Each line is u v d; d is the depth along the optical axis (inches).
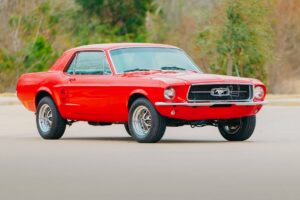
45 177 589.6
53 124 934.4
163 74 870.4
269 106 1609.3
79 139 939.3
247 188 531.2
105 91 884.6
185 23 2566.4
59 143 877.2
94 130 1079.0
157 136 848.3
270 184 549.0
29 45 2561.5
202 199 487.8
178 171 621.0
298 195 501.4
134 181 566.9
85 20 2736.2
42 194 510.0
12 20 2588.6
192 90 839.1
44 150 793.6
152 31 2704.2
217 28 2191.2
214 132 1034.7
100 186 543.2
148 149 794.8
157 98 835.4
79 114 915.4
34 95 960.9
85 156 733.9
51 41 2657.5
